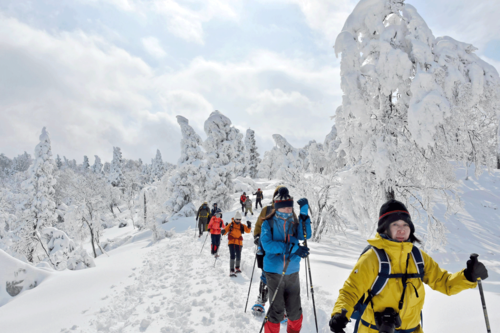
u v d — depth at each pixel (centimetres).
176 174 3142
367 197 1001
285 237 347
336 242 1336
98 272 833
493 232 1625
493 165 1034
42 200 3041
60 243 1747
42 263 913
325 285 549
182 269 825
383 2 969
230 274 703
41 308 584
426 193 1017
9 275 751
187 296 572
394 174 954
